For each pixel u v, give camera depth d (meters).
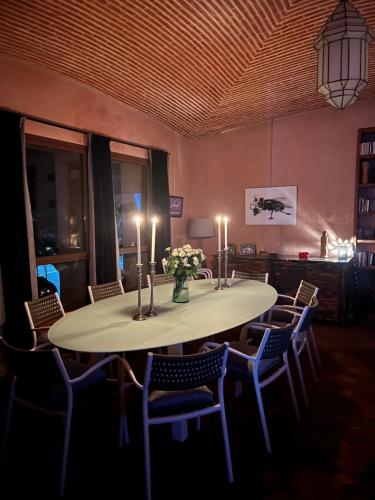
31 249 3.14
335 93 1.95
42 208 3.58
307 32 3.21
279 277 4.82
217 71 3.72
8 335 2.98
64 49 3.03
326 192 5.04
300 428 2.39
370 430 2.36
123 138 4.38
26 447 2.27
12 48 2.94
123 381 2.21
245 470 2.00
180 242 5.77
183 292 2.79
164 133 5.20
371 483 1.89
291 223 5.27
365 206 4.77
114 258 4.08
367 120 4.75
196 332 2.12
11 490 1.92
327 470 1.99
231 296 2.99
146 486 1.78
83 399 2.04
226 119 5.12
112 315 2.49
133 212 4.86
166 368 1.76
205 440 2.28
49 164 3.67
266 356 2.19
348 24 1.83
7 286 2.96
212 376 1.88
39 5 2.45
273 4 2.79
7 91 3.04
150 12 2.68
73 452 2.21
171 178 5.45
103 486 1.92
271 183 5.36
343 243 4.91
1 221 2.92
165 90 4.04
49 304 2.82
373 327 4.45
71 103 3.64
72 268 3.97
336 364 3.38
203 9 2.73
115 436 2.35
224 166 5.67
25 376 1.88
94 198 3.84
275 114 5.10
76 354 2.96
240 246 5.62
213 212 5.79
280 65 3.74
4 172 2.93
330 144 4.96
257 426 2.42
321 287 4.54
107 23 2.74
